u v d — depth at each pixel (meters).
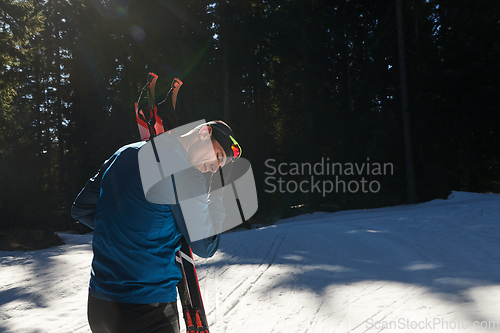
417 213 14.67
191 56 27.86
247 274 5.52
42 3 36.34
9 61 17.22
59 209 18.98
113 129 30.70
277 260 6.57
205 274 5.68
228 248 8.30
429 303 3.51
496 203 15.66
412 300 3.67
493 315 2.97
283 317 3.57
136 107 1.55
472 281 4.14
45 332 3.54
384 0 31.06
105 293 1.34
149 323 1.32
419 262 5.66
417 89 29.80
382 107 30.73
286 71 33.19
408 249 6.87
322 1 31.91
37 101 36.81
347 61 32.84
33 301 4.61
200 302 1.53
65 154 37.28
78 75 34.38
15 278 6.11
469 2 28.73
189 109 27.75
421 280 4.45
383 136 28.06
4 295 4.97
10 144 19.89
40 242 15.34
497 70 26.88
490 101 27.36
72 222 28.30
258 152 30.11
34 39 36.06
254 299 4.23
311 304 3.88
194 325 1.49
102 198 1.42
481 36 27.67
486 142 29.44
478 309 3.16
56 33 37.19
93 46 32.91
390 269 5.32
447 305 3.38
